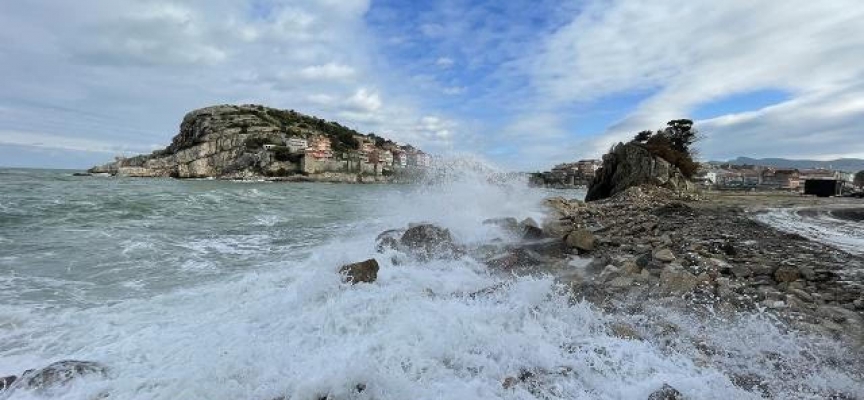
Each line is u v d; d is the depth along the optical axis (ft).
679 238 37.45
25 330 17.48
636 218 52.54
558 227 40.57
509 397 12.26
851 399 12.98
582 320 17.62
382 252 29.58
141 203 62.18
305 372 13.07
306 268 26.27
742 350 15.75
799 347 16.02
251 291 22.08
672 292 21.67
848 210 61.93
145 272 27.53
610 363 14.35
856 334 17.16
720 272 25.62
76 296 22.30
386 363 13.57
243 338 15.80
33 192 74.95
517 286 20.93
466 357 14.21
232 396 12.09
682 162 108.06
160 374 13.32
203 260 31.40
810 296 21.53
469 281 23.80
